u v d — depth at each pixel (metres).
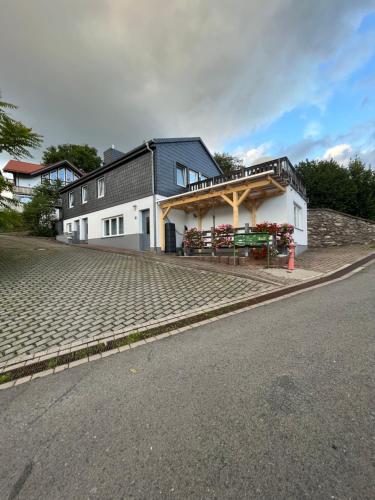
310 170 21.91
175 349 3.30
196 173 16.83
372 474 1.50
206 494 1.45
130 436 1.90
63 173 33.16
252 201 12.05
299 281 6.64
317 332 3.49
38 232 23.47
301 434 1.82
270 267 8.57
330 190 20.41
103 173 17.09
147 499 1.44
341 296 5.15
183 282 6.81
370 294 5.14
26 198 30.12
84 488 1.53
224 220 13.34
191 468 1.61
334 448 1.69
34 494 1.50
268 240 8.55
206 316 4.48
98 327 4.12
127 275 7.68
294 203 12.13
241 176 12.11
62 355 3.31
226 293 5.78
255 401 2.19
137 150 14.22
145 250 14.29
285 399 2.19
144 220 14.44
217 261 9.89
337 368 2.61
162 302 5.26
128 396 2.39
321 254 12.04
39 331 4.02
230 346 3.27
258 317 4.27
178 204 12.60
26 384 2.72
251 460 1.64
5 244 15.27
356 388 2.29
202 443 1.79
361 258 9.95
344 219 15.99
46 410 2.27
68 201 21.39
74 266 9.13
